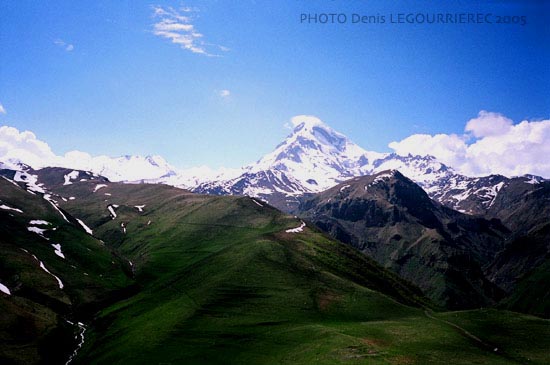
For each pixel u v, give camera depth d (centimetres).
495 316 13750
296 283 16150
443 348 10494
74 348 13575
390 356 9656
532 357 10562
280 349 11281
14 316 13250
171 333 12988
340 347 10356
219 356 11431
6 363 11469
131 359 11894
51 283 16475
